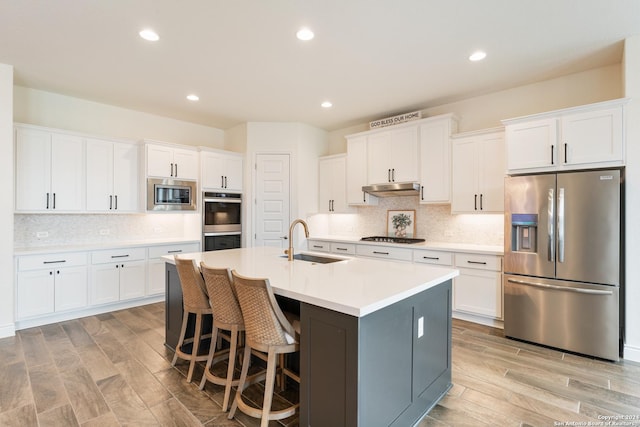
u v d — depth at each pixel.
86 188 3.99
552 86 3.55
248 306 1.86
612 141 2.74
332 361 1.60
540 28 2.55
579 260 2.83
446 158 4.04
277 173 5.23
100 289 3.91
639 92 2.66
